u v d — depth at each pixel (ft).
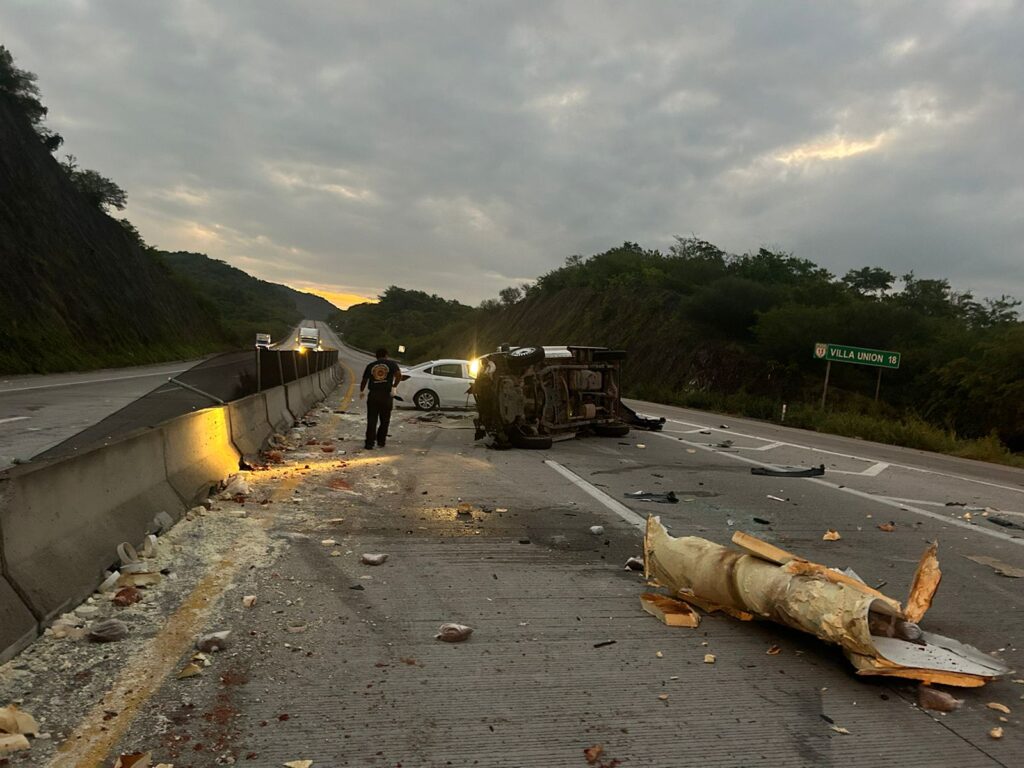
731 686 11.32
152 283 178.29
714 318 122.31
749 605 13.43
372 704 10.26
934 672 11.18
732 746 9.55
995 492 33.68
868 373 99.04
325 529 19.77
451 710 10.19
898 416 86.89
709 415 83.87
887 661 11.17
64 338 104.22
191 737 9.16
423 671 11.40
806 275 154.51
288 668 11.27
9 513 11.69
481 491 26.32
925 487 33.55
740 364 110.93
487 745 9.31
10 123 115.14
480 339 270.67
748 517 23.77
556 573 16.87
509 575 16.55
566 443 42.34
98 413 45.83
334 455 33.63
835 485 31.83
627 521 22.41
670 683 11.34
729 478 32.01
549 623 13.69
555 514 23.00
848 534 22.09
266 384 38.93
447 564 17.17
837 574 12.67
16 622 11.09
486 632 13.12
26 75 127.95
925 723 10.37
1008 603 16.10
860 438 67.67
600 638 13.05
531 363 39.37
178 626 12.60
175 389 23.26
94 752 8.69
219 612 13.35
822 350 85.05
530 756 9.10
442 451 36.68
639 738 9.66
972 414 77.92
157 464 19.08
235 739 9.16
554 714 10.21
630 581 16.48
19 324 93.35
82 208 140.87
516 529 20.89
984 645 13.56
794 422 79.92
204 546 17.28
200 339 222.89
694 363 119.55
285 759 8.77
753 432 59.11
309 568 16.26
